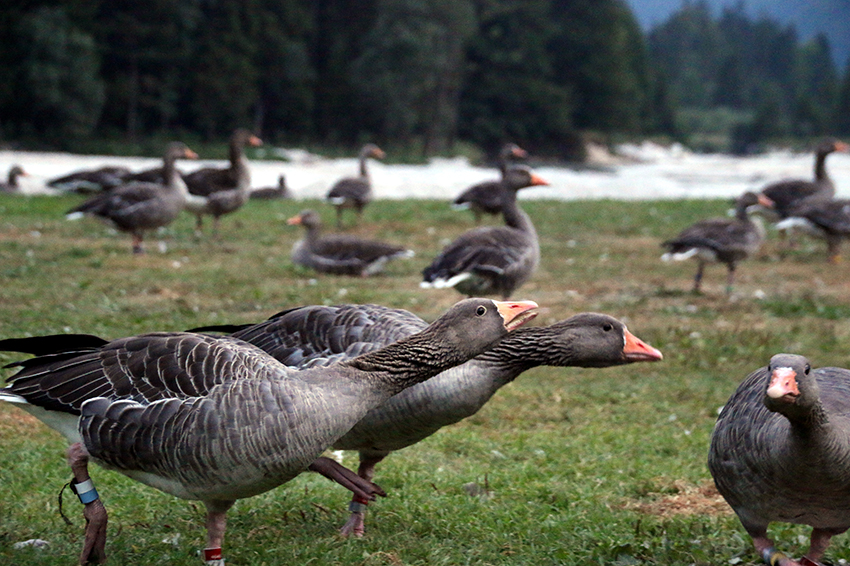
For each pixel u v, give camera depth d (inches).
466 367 221.1
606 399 364.5
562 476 281.9
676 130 4923.7
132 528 230.5
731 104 6899.6
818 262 693.9
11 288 487.2
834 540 244.5
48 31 2166.6
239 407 181.9
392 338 224.1
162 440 185.0
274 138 2893.7
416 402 218.8
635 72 4416.8
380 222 842.8
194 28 2559.1
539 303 525.3
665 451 310.7
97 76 2394.2
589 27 3590.1
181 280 539.2
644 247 741.9
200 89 2608.3
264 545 220.8
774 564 205.8
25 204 853.8
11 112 2278.5
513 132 3324.3
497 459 294.2
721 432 205.9
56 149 2265.0
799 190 748.6
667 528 241.9
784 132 5403.5
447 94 3159.5
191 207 693.9
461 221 856.3
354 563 211.8
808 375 169.8
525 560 220.4
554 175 1685.5
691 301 542.0
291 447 183.5
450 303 509.7
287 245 703.7
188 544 219.9
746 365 415.8
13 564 202.8
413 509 249.4
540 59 3294.8
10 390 198.4
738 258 555.8
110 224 614.5
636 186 1418.6
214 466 183.2
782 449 182.5
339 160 2517.2
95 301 467.8
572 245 740.7
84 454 196.2
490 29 3282.5
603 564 219.1
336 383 189.3
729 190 1435.8
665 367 409.7
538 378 389.1
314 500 252.8
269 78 2797.7
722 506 263.4
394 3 2667.3
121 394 190.2
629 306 522.0
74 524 230.2
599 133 3654.0
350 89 2903.5
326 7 3038.9
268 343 237.0
